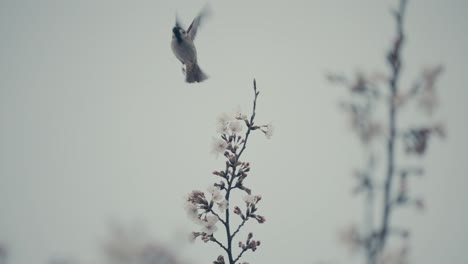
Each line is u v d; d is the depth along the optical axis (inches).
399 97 526.9
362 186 507.8
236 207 370.3
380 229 493.0
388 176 505.4
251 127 376.2
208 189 372.8
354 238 550.9
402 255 510.9
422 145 522.6
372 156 513.7
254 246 368.8
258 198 370.3
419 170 512.1
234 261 360.8
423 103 541.6
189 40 474.9
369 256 493.0
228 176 373.1
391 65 529.7
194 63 480.4
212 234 366.0
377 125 535.5
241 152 373.7
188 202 372.8
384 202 499.5
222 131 375.9
